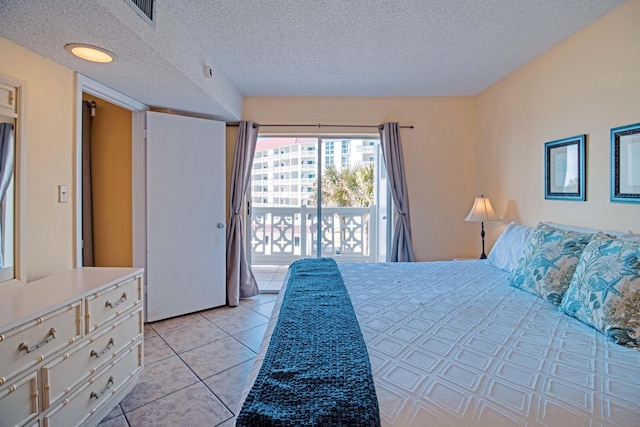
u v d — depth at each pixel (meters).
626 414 0.80
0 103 1.56
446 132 3.72
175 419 1.65
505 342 1.20
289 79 3.16
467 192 3.75
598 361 1.06
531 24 2.16
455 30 2.25
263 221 4.97
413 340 1.21
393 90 3.49
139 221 2.89
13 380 1.15
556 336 1.25
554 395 0.87
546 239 1.90
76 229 2.03
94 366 1.53
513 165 3.01
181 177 3.06
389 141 3.60
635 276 1.26
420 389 0.90
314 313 1.45
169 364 2.19
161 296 2.97
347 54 2.62
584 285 1.44
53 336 1.31
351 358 1.04
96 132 2.99
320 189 3.92
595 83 2.12
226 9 1.99
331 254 4.89
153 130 2.89
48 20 1.46
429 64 2.83
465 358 1.07
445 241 3.75
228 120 3.52
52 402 1.30
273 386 0.89
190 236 3.12
